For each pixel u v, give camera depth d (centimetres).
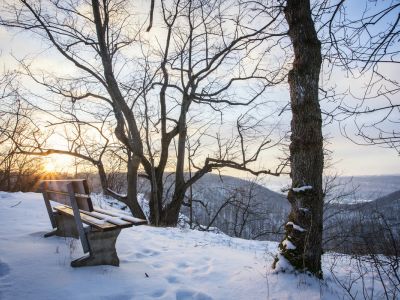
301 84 448
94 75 1223
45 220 669
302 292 379
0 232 531
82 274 387
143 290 366
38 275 370
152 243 602
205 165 1336
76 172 1552
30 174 1459
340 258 602
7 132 1175
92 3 1100
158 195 1350
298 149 446
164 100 1381
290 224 445
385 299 381
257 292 383
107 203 1341
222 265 486
